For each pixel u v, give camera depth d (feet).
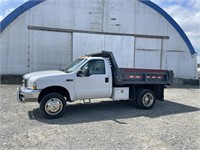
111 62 27.45
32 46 52.42
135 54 60.54
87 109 28.27
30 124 21.03
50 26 53.52
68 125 20.97
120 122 22.36
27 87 23.86
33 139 17.17
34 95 22.56
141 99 28.55
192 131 19.93
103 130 19.62
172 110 28.66
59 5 53.98
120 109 28.60
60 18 54.13
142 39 61.05
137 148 15.87
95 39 56.90
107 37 57.88
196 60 65.98
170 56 63.77
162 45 62.95
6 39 50.70
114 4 58.13
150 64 61.98
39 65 53.01
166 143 16.92
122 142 16.90
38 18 52.65
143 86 30.32
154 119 23.82
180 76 64.80
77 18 55.36
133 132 19.26
